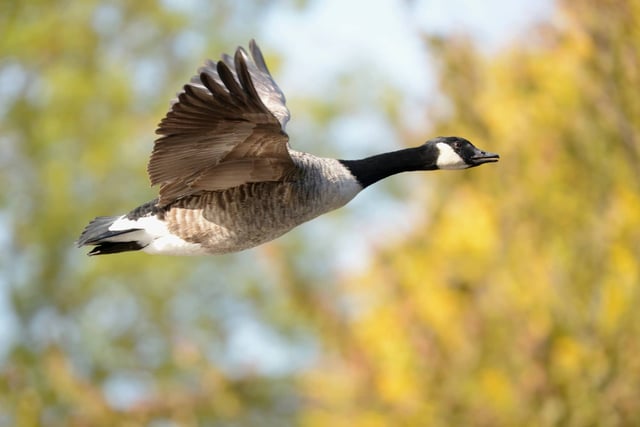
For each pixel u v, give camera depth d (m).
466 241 14.35
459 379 13.93
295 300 15.35
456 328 14.09
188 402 20.22
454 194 14.86
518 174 14.15
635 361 13.73
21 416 19.88
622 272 13.84
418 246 14.70
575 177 14.02
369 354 14.41
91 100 23.73
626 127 13.84
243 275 22.77
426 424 14.05
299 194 10.24
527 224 14.03
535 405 13.63
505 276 14.05
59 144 23.73
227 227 10.26
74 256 23.59
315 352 21.77
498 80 14.84
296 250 22.23
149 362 23.34
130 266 22.88
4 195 23.89
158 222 10.41
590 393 13.63
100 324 23.64
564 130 14.03
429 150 11.73
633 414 13.64
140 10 24.38
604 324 13.76
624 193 13.98
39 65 24.53
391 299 14.68
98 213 23.31
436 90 14.80
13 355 22.72
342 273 15.45
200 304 23.42
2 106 24.23
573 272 13.85
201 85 11.65
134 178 23.42
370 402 14.28
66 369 19.89
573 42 14.30
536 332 13.66
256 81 11.92
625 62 13.67
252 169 9.63
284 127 11.12
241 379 21.16
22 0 24.33
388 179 23.67
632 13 13.64
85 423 19.55
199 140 9.13
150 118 23.70
